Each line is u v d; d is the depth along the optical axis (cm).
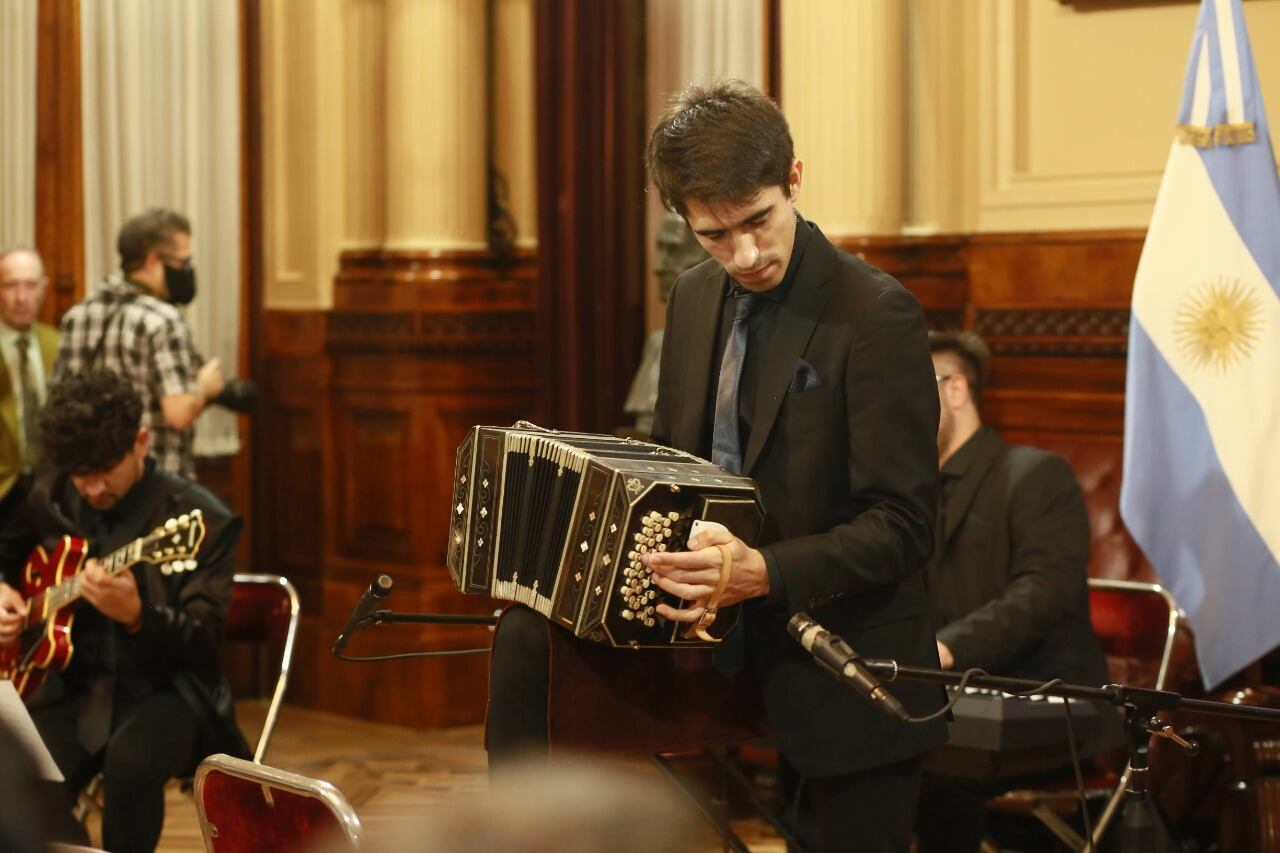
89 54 905
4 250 864
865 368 338
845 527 335
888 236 824
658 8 892
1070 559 544
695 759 691
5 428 802
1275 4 738
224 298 964
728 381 356
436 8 915
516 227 947
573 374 885
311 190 970
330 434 958
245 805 309
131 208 920
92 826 691
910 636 353
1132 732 335
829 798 352
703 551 313
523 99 945
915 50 830
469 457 350
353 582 945
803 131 834
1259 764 539
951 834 504
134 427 536
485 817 118
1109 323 781
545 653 339
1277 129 738
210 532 541
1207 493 595
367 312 930
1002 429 815
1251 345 593
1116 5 783
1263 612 584
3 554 567
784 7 836
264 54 979
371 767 824
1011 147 816
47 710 527
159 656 519
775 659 349
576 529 320
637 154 898
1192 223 608
